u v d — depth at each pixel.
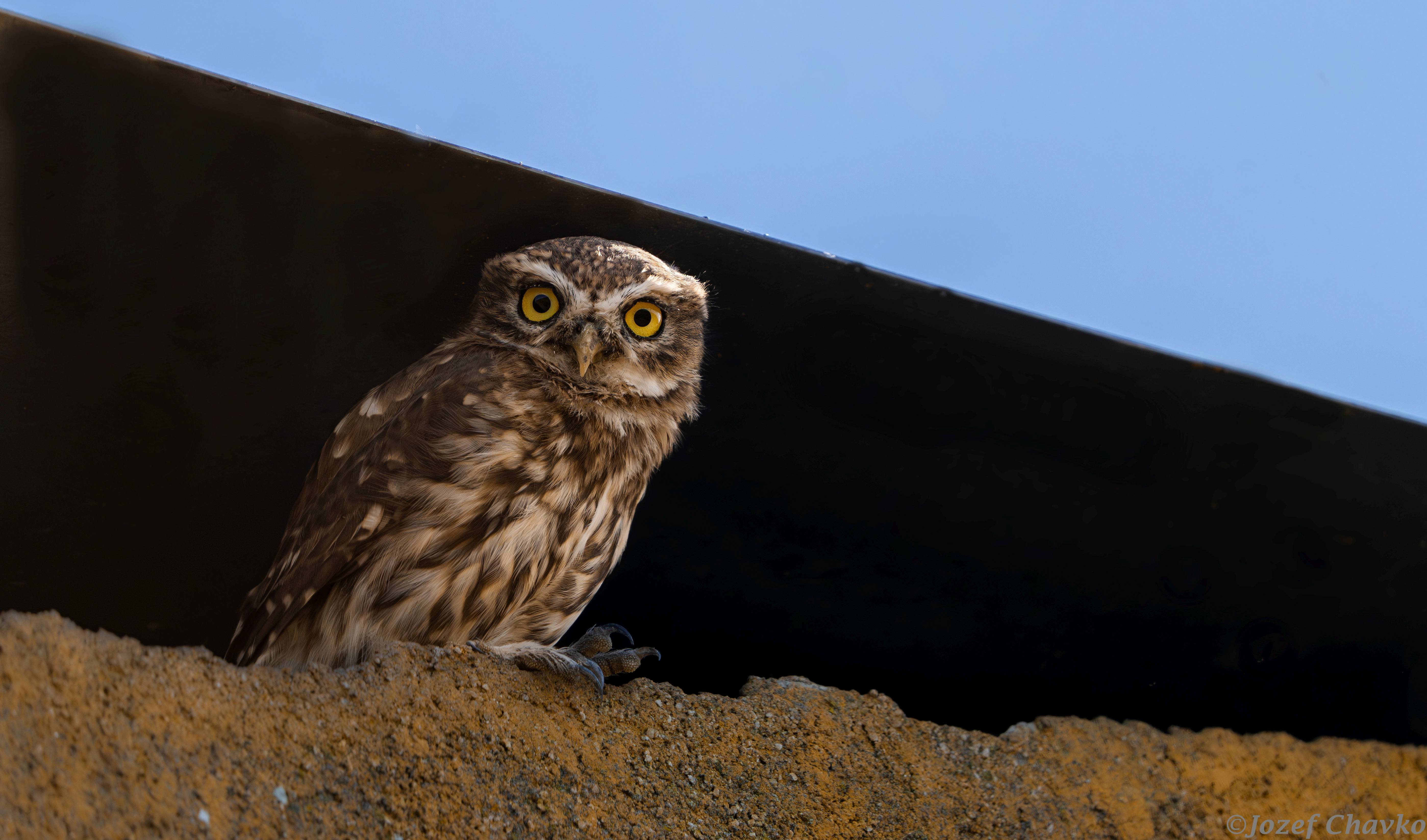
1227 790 7.18
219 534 7.07
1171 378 7.20
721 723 7.09
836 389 7.15
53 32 7.05
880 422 7.15
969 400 7.16
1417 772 7.22
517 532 7.11
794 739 7.10
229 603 7.07
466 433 7.10
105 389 7.05
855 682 7.14
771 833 7.08
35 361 7.05
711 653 7.13
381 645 7.09
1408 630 7.23
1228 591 7.20
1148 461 7.19
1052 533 7.17
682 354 7.13
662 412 7.13
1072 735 7.16
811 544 7.14
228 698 7.00
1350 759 7.21
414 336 7.10
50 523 7.05
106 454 7.05
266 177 7.07
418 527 7.09
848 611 7.14
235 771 6.99
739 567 7.14
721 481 7.14
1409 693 7.23
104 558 7.05
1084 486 7.18
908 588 7.15
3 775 6.95
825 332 7.15
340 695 7.02
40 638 6.98
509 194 7.11
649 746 7.07
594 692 7.07
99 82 7.05
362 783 7.02
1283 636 7.21
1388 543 7.23
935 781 7.12
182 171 7.06
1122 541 7.19
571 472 7.12
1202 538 7.20
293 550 7.08
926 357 7.16
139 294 7.05
